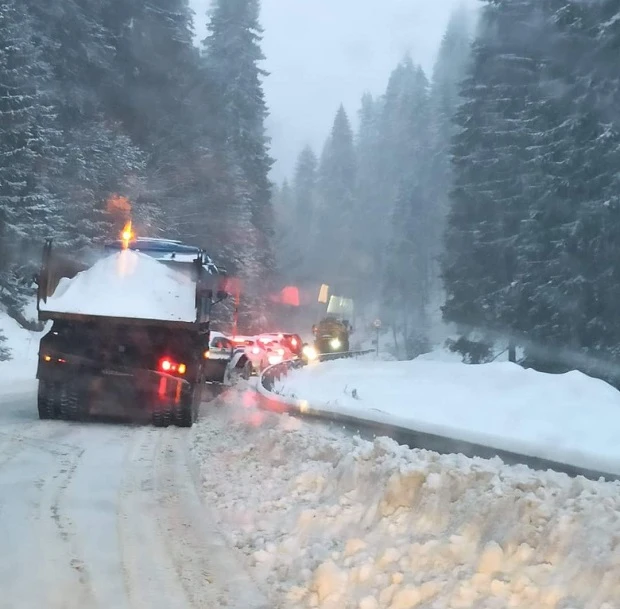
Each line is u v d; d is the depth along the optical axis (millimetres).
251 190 58875
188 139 49906
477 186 41500
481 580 4898
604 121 30312
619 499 5195
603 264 29766
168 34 49125
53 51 37969
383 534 6066
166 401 12688
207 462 9828
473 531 5473
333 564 5398
